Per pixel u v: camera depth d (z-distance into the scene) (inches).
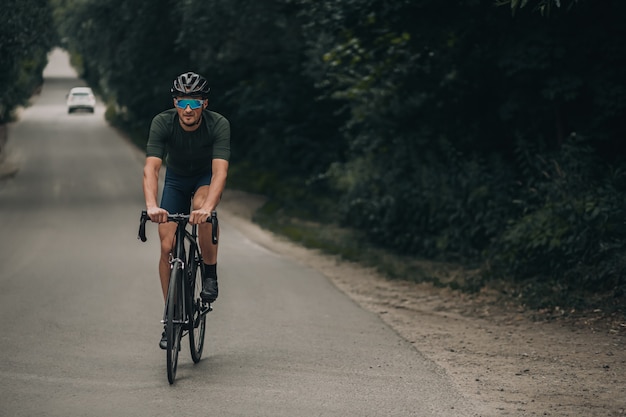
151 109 2620.6
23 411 331.6
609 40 764.0
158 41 1991.9
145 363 416.2
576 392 376.2
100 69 2389.3
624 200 667.4
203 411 335.3
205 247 406.9
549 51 757.3
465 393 369.4
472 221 912.3
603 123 815.7
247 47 1600.6
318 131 1909.4
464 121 1003.9
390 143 1183.6
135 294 636.7
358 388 375.2
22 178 2009.1
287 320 548.4
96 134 3065.9
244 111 1927.9
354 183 1270.9
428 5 830.5
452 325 550.0
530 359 443.8
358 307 607.5
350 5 850.1
